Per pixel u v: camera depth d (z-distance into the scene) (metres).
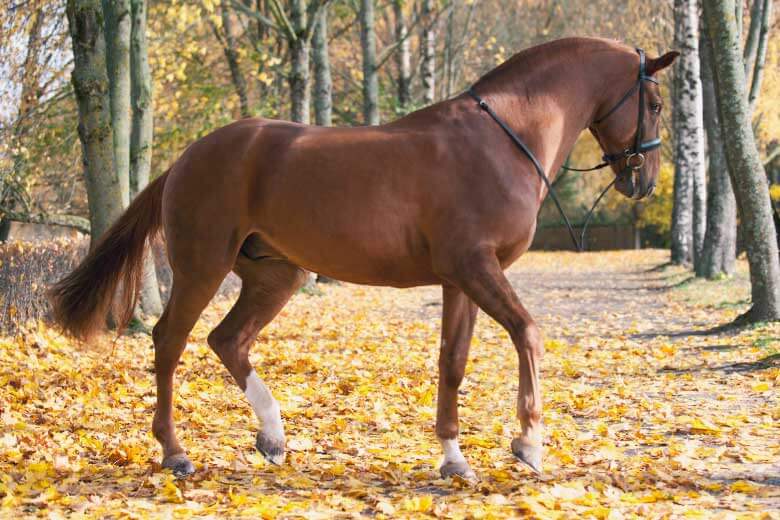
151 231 5.92
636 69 5.71
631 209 54.59
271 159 5.36
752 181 12.80
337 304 19.25
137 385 8.60
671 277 26.06
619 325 14.63
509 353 11.45
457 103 5.38
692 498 4.83
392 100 29.59
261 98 25.66
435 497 4.93
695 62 26.38
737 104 12.77
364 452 6.08
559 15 37.81
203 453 5.98
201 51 22.59
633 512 4.54
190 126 23.67
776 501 4.73
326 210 5.21
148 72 14.38
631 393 8.19
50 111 19.78
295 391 8.43
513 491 4.98
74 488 5.07
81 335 5.87
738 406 7.54
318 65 22.67
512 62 5.55
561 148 5.56
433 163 5.14
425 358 10.87
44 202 21.23
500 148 5.25
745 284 20.47
